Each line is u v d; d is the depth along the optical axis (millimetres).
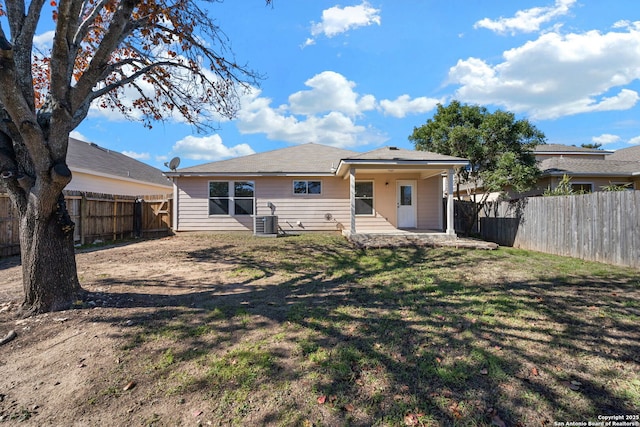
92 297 4363
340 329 3408
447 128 13578
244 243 10195
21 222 3863
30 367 2680
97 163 16188
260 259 7574
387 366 2664
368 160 9992
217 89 6586
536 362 2699
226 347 3008
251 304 4246
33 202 3727
